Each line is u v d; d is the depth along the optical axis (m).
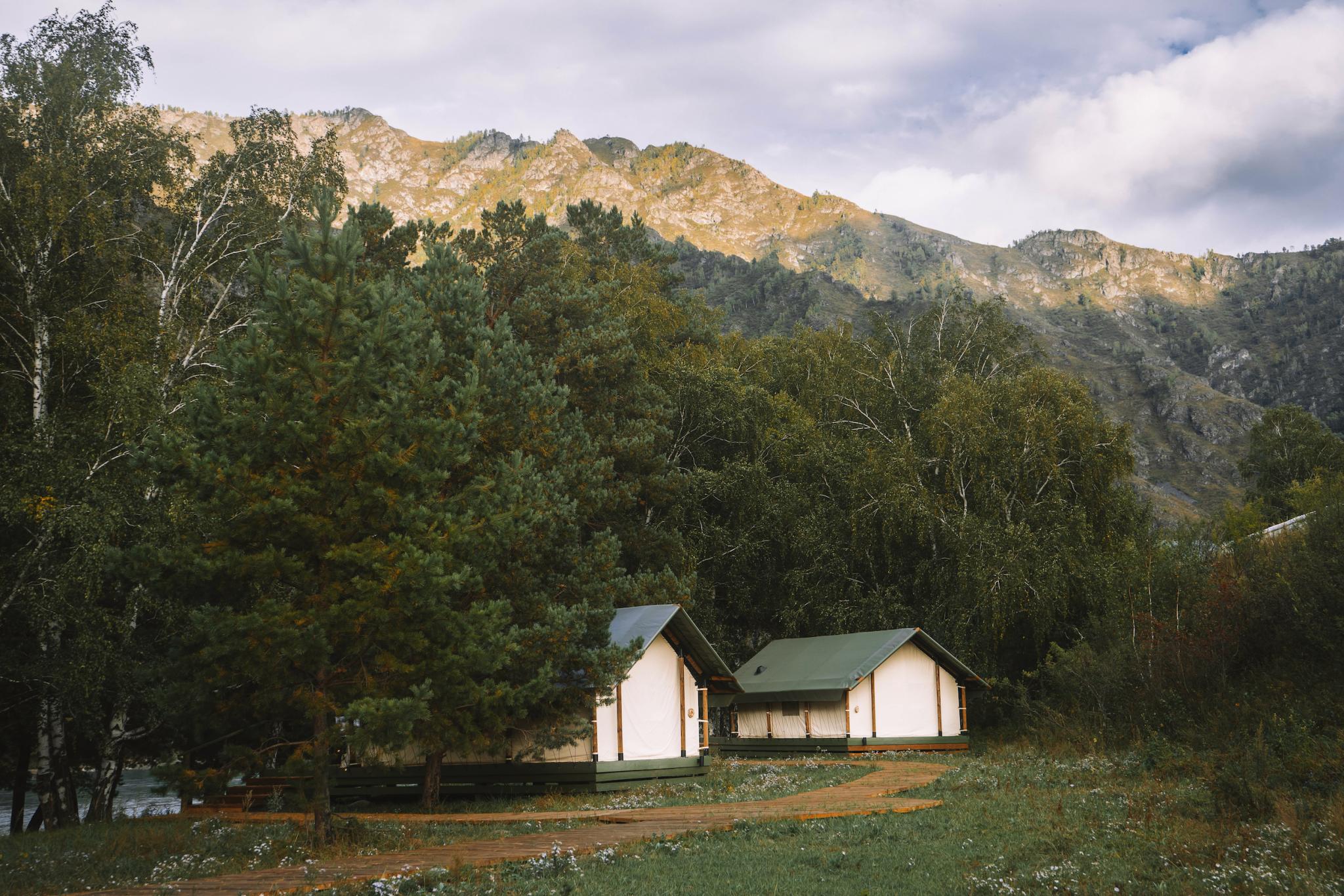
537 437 32.28
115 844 20.19
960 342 60.78
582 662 27.69
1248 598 31.91
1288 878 12.46
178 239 35.38
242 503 19.05
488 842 19.05
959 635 45.66
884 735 43.22
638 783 30.59
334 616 18.75
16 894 15.28
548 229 57.56
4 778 40.91
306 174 38.41
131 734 31.36
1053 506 46.31
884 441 54.03
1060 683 39.19
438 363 23.86
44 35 33.00
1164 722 32.06
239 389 19.92
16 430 29.92
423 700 19.16
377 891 13.89
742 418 54.59
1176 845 14.86
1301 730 22.52
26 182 29.89
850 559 51.72
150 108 35.28
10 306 30.56
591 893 13.00
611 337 45.94
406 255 49.59
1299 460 90.69
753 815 20.84
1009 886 12.39
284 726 29.47
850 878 13.59
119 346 29.75
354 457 19.78
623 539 45.72
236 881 15.56
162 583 19.42
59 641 28.27
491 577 27.78
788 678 44.88
